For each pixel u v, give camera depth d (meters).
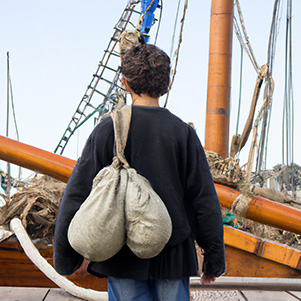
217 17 6.39
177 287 1.55
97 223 1.41
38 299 2.89
